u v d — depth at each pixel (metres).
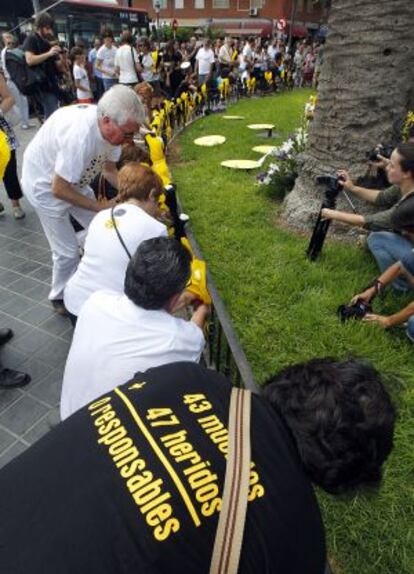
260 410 0.91
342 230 4.24
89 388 1.51
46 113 6.61
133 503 0.76
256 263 3.82
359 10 3.57
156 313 1.49
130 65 9.14
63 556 0.72
